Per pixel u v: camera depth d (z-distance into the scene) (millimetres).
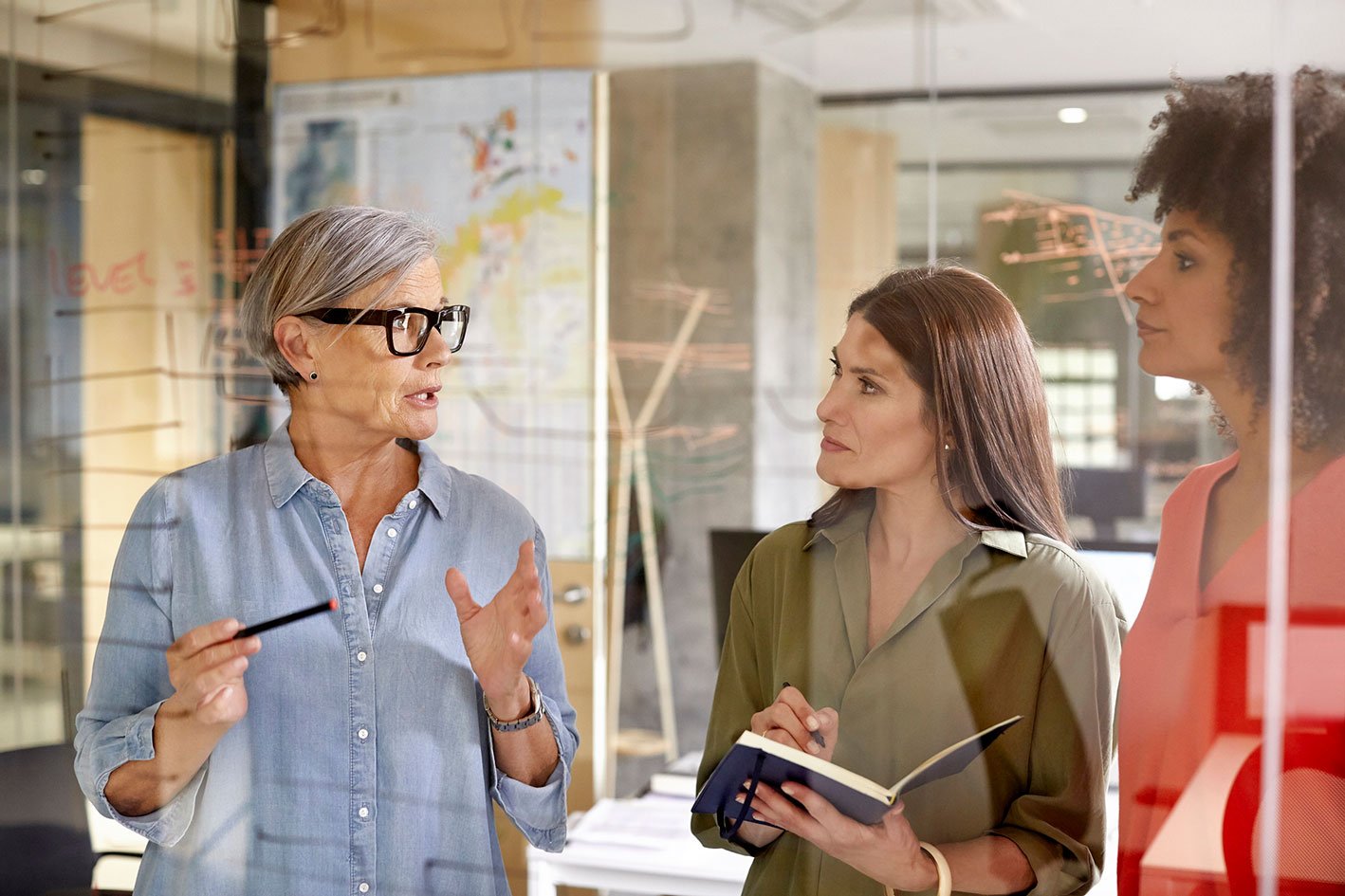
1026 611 959
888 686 978
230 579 1009
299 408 1035
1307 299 941
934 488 972
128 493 1255
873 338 981
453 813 989
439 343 1040
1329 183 935
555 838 1019
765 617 1007
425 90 1115
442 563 1013
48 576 1280
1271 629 958
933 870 964
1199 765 968
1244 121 943
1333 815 957
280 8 1168
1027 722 961
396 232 1030
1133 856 972
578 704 1052
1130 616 961
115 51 1235
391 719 991
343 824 992
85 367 1259
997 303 968
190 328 1232
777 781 948
